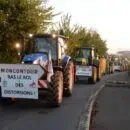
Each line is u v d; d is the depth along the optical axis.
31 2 19.67
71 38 38.38
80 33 44.47
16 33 19.39
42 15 20.69
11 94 14.33
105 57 47.62
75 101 16.84
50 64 14.73
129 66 46.62
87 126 11.13
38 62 14.95
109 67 51.31
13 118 12.26
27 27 19.67
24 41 16.73
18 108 14.33
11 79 14.23
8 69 14.21
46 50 16.56
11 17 19.19
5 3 18.98
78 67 28.84
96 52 33.28
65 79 17.77
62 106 15.23
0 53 20.06
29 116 12.73
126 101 17.39
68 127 11.13
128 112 14.12
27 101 15.98
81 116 12.90
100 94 20.14
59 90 14.77
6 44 19.72
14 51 19.69
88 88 23.97
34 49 16.52
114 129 10.91
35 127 10.96
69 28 39.53
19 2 19.25
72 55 31.11
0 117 12.38
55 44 16.67
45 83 14.36
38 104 15.40
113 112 14.02
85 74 28.69
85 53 29.97
